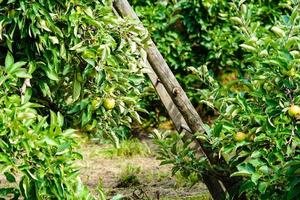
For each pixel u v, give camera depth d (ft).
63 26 13.98
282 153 13.52
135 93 15.37
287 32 14.55
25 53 13.97
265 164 13.67
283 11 35.86
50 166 12.27
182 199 21.94
